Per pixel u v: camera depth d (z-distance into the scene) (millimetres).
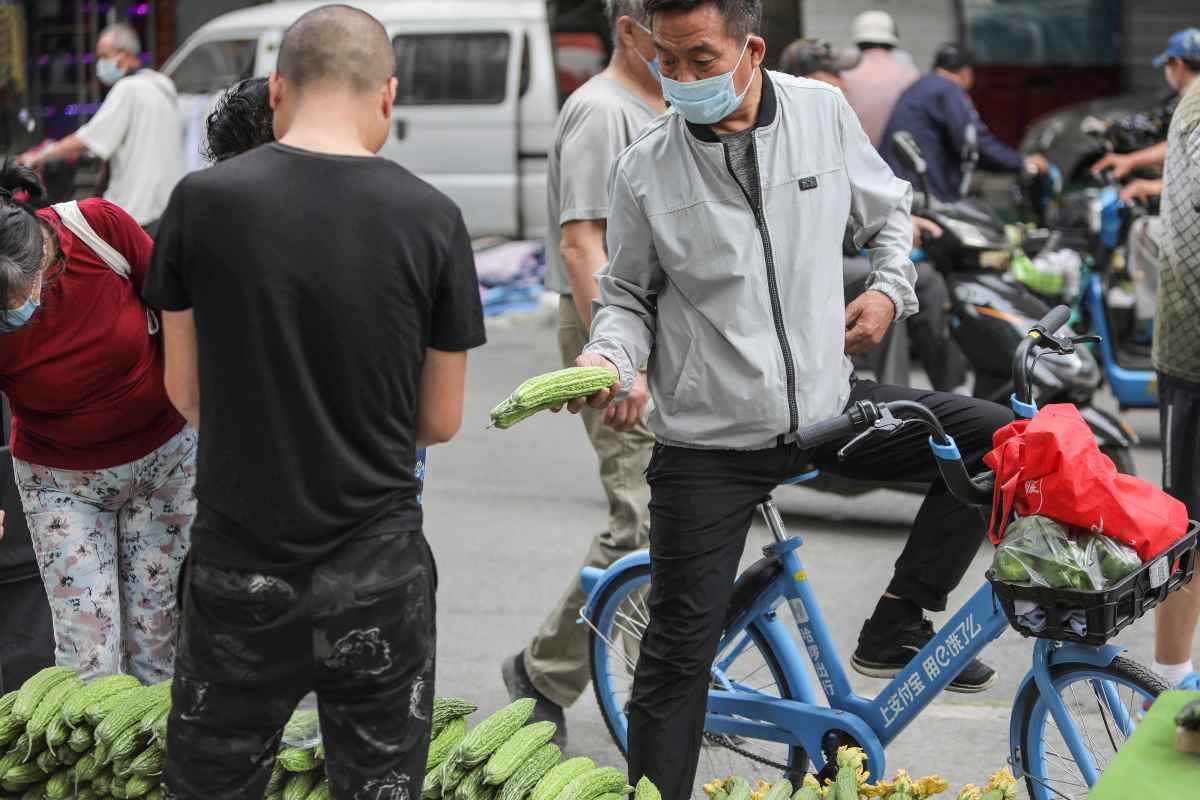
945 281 10148
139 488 5570
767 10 19375
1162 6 21406
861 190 5098
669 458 5133
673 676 5027
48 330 5133
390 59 3938
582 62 19156
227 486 3799
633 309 5098
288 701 3926
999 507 4672
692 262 4906
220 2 25484
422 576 3961
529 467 11969
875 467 5316
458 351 3932
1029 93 21625
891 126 12180
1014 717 5105
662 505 5125
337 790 4023
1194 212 5758
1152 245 11836
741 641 5758
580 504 10828
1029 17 21500
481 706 7059
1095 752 4918
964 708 7066
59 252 5078
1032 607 4516
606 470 6469
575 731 6844
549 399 4605
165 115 14188
